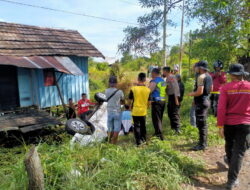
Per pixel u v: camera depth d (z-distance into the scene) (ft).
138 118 15.60
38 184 7.93
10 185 8.55
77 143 13.37
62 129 24.58
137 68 75.46
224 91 9.83
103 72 91.97
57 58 29.27
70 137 19.48
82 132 18.79
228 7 18.75
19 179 8.77
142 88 15.43
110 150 12.26
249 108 9.52
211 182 10.63
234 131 9.73
